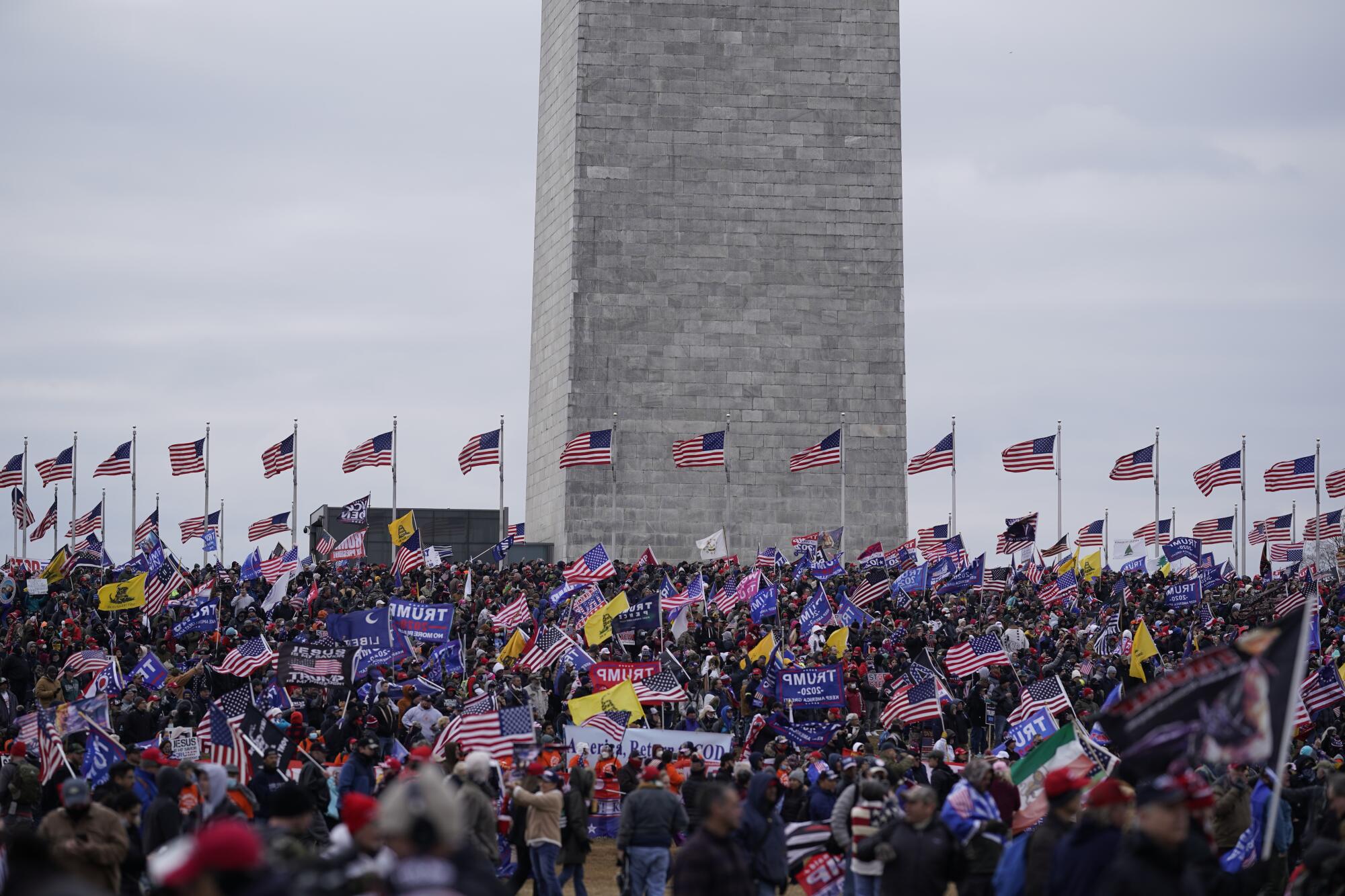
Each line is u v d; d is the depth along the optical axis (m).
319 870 14.45
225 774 22.86
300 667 40.09
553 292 100.00
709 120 96.94
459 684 45.53
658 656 53.44
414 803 12.36
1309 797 29.83
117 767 23.91
